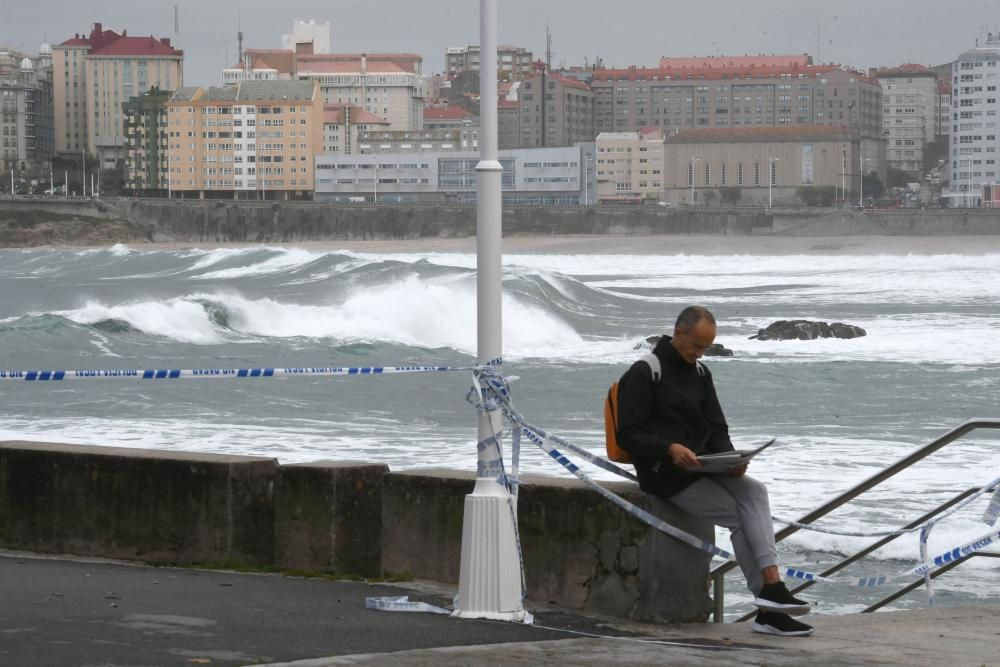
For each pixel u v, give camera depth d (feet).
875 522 109.40
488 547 51.90
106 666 42.22
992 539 58.85
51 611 51.01
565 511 54.44
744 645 49.03
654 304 493.36
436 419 187.73
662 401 50.26
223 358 268.41
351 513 60.85
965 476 134.10
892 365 264.31
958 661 47.11
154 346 280.92
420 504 59.11
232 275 587.68
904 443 163.12
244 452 153.28
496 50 51.47
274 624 49.73
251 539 62.54
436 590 56.95
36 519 66.18
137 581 58.08
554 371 256.93
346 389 219.00
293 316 322.55
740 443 163.73
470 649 46.42
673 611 53.11
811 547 98.89
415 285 343.05
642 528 52.60
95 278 625.82
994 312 452.76
